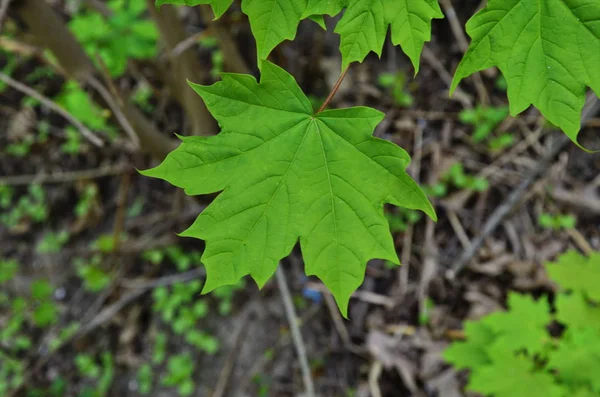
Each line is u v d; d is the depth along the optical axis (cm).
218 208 43
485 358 71
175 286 104
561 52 41
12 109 118
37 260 113
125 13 77
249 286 102
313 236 44
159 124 112
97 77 65
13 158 118
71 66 63
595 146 96
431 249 96
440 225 98
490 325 68
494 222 82
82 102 83
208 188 43
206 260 43
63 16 111
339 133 43
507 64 41
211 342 99
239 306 102
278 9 41
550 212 95
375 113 43
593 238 92
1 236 115
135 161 110
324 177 44
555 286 88
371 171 43
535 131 100
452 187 100
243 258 43
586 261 69
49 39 60
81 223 114
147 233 108
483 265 92
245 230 43
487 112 100
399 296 95
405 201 43
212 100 43
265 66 42
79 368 104
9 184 116
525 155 100
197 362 100
